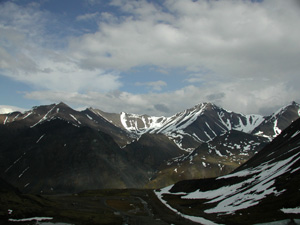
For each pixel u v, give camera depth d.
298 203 90.19
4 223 90.69
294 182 108.94
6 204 108.19
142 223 101.69
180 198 196.38
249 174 167.75
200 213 121.94
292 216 82.12
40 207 119.69
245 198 123.38
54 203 145.62
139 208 153.62
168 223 100.69
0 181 141.38
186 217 114.81
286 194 103.31
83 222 101.44
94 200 196.75
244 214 98.69
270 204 101.06
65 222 99.38
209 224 94.06
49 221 98.75
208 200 157.88
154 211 139.62
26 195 139.38
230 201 130.38
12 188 143.38
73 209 133.75
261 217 89.06
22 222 93.81
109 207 156.12
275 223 78.38
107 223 101.50
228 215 103.75
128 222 104.56
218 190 175.88
